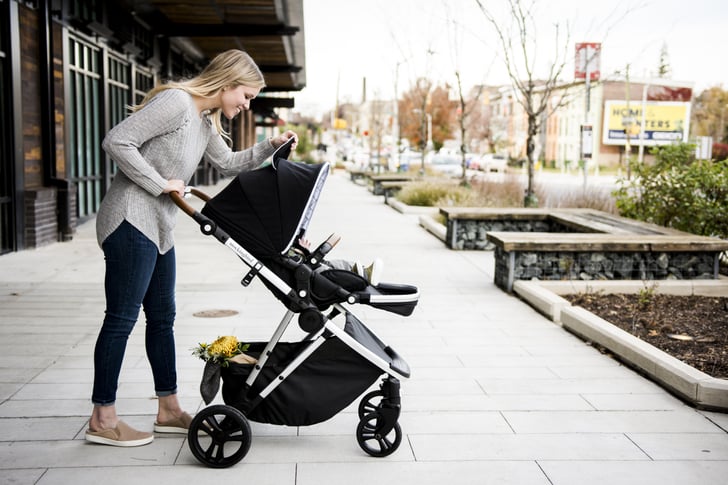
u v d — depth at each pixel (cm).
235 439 317
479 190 1841
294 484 303
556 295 638
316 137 7800
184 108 317
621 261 748
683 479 312
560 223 1018
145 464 319
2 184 914
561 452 339
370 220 1472
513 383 441
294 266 319
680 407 402
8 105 909
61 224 1038
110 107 1427
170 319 349
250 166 364
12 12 904
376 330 570
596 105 6450
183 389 420
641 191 1023
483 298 703
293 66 2342
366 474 313
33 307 624
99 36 1272
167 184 312
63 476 305
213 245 1045
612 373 463
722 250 743
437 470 318
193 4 1420
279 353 329
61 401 395
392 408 326
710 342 511
